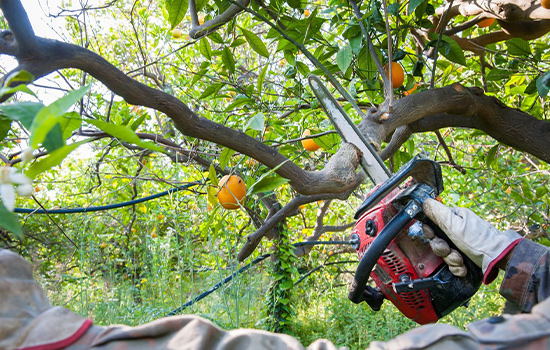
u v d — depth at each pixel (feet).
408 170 3.79
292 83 10.77
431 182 3.94
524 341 1.82
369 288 4.57
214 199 5.92
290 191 15.20
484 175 14.80
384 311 14.84
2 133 2.99
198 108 11.88
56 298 13.97
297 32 7.91
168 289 14.07
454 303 4.00
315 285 19.03
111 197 15.25
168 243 13.53
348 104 9.09
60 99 1.58
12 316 1.98
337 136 9.85
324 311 17.26
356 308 14.94
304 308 18.51
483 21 8.86
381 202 4.41
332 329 14.76
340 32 8.82
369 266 3.85
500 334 1.87
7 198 1.70
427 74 12.87
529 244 3.34
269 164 5.55
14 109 1.76
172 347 1.91
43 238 17.78
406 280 4.05
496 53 8.89
